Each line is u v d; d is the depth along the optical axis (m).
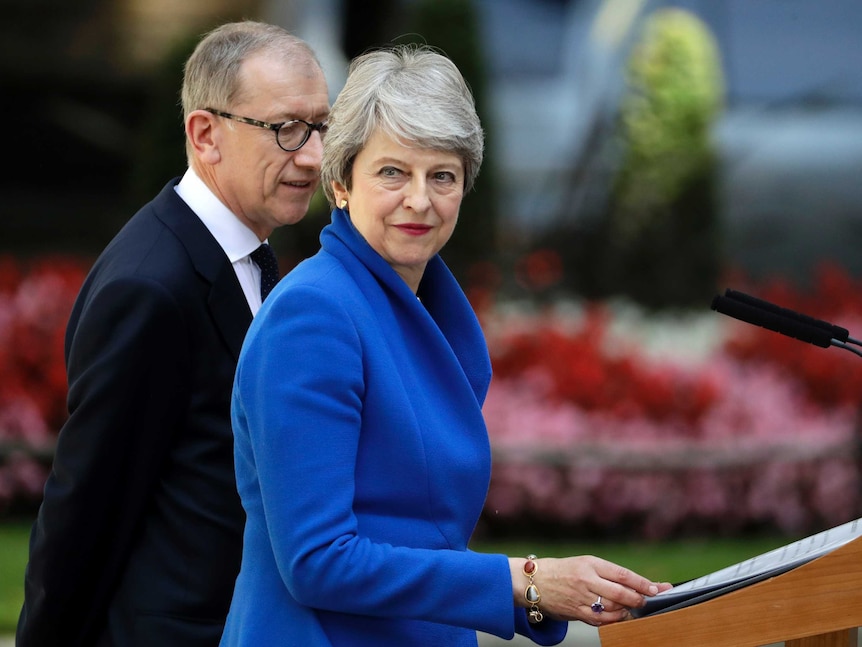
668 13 38.34
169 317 8.74
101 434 8.55
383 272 7.29
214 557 8.84
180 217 9.23
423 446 7.07
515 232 37.72
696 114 36.34
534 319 28.20
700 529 23.33
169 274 8.84
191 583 8.82
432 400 7.32
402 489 7.02
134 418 8.68
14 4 40.38
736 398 23.95
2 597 18.64
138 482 8.80
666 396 23.58
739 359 25.84
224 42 9.56
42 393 23.52
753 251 39.34
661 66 36.53
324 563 6.64
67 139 40.94
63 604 8.79
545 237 37.53
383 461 6.99
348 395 6.82
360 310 7.07
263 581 7.22
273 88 9.40
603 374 23.98
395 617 6.87
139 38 40.59
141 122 41.03
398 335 7.25
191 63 9.70
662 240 35.84
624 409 23.45
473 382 7.91
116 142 40.97
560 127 39.12
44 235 40.78
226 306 9.02
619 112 37.03
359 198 7.30
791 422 23.73
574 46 39.50
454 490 7.20
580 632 17.33
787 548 7.17
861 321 27.72
